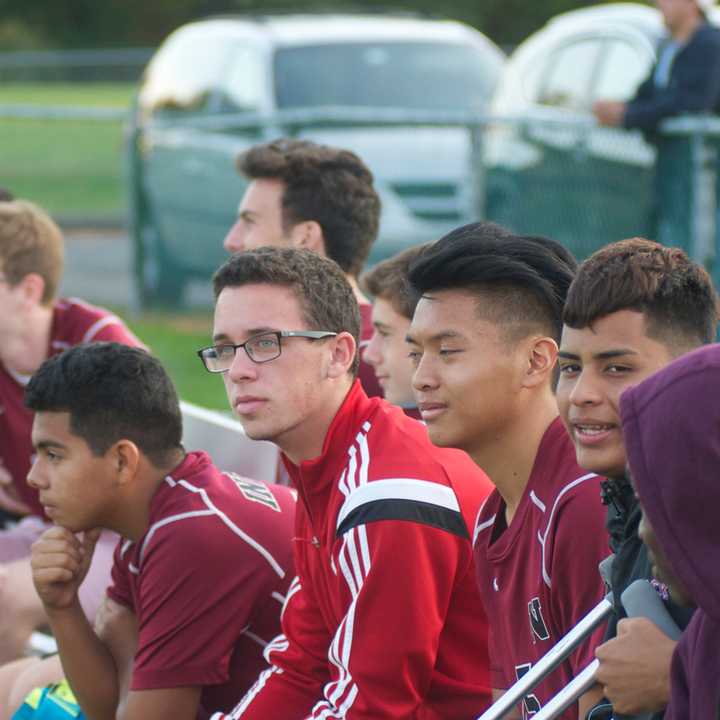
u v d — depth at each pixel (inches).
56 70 4111.7
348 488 454.3
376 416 471.8
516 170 1304.1
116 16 5856.3
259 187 701.9
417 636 439.8
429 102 1598.2
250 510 509.4
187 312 1782.7
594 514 394.9
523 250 417.1
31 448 731.4
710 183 1111.6
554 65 1460.4
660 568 327.9
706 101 1124.5
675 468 307.1
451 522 448.1
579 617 399.9
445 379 415.8
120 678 531.5
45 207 2802.7
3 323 716.0
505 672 435.8
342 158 708.0
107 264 2294.5
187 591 496.7
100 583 644.7
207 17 5851.4
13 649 639.8
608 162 1198.9
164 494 511.2
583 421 370.0
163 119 1772.9
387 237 1488.7
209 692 520.4
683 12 1131.9
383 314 592.1
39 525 716.7
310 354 471.8
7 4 5856.3
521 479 423.2
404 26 1726.1
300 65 1622.8
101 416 510.6
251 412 473.7
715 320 378.9
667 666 338.0
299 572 486.0
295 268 477.7
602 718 389.4
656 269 368.2
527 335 414.0
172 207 1711.4
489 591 438.0
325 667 481.1
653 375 318.3
